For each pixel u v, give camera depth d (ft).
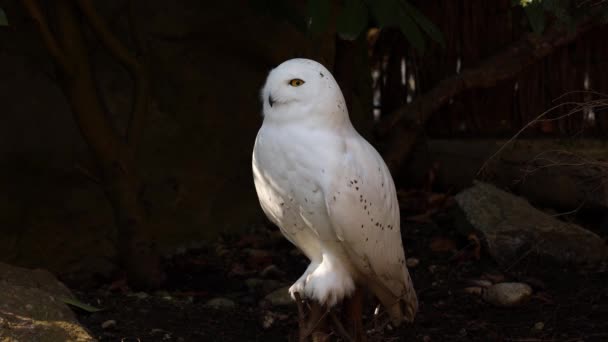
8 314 19.11
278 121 18.34
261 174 19.08
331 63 34.45
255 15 32.73
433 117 37.83
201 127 31.83
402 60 38.29
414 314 21.13
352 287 19.47
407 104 36.65
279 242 31.40
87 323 22.52
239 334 22.89
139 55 27.17
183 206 31.19
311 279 19.07
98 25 25.61
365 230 18.49
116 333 21.91
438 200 34.50
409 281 20.53
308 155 17.97
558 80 35.12
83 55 25.36
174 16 31.48
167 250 30.73
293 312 24.59
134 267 26.78
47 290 23.30
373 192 18.57
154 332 22.22
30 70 28.66
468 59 36.47
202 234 31.60
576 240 28.07
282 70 18.17
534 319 23.57
